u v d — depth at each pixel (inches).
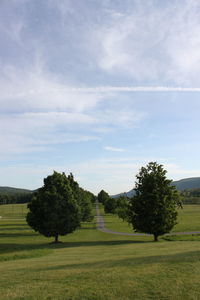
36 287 433.7
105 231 2501.2
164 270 494.3
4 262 841.5
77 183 2284.7
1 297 391.5
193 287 400.8
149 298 372.8
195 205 6747.1
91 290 406.9
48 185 1786.4
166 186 1654.8
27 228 2827.3
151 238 1851.6
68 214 1695.4
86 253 975.0
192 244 1128.8
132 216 1653.5
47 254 1017.5
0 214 5398.6
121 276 467.8
